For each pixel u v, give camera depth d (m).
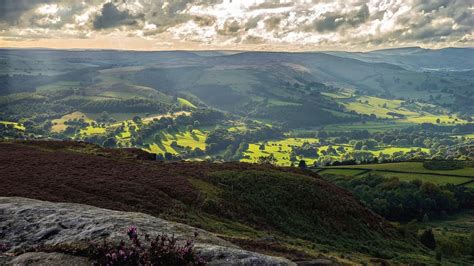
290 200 69.12
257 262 11.68
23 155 65.81
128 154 83.75
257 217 59.94
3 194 43.91
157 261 10.57
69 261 10.76
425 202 150.12
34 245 12.23
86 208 15.23
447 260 79.00
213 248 12.08
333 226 66.44
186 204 55.91
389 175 181.75
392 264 48.22
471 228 137.00
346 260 43.00
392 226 82.31
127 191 53.38
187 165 80.25
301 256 26.98
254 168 84.75
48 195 46.00
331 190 79.12
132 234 11.24
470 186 169.75
